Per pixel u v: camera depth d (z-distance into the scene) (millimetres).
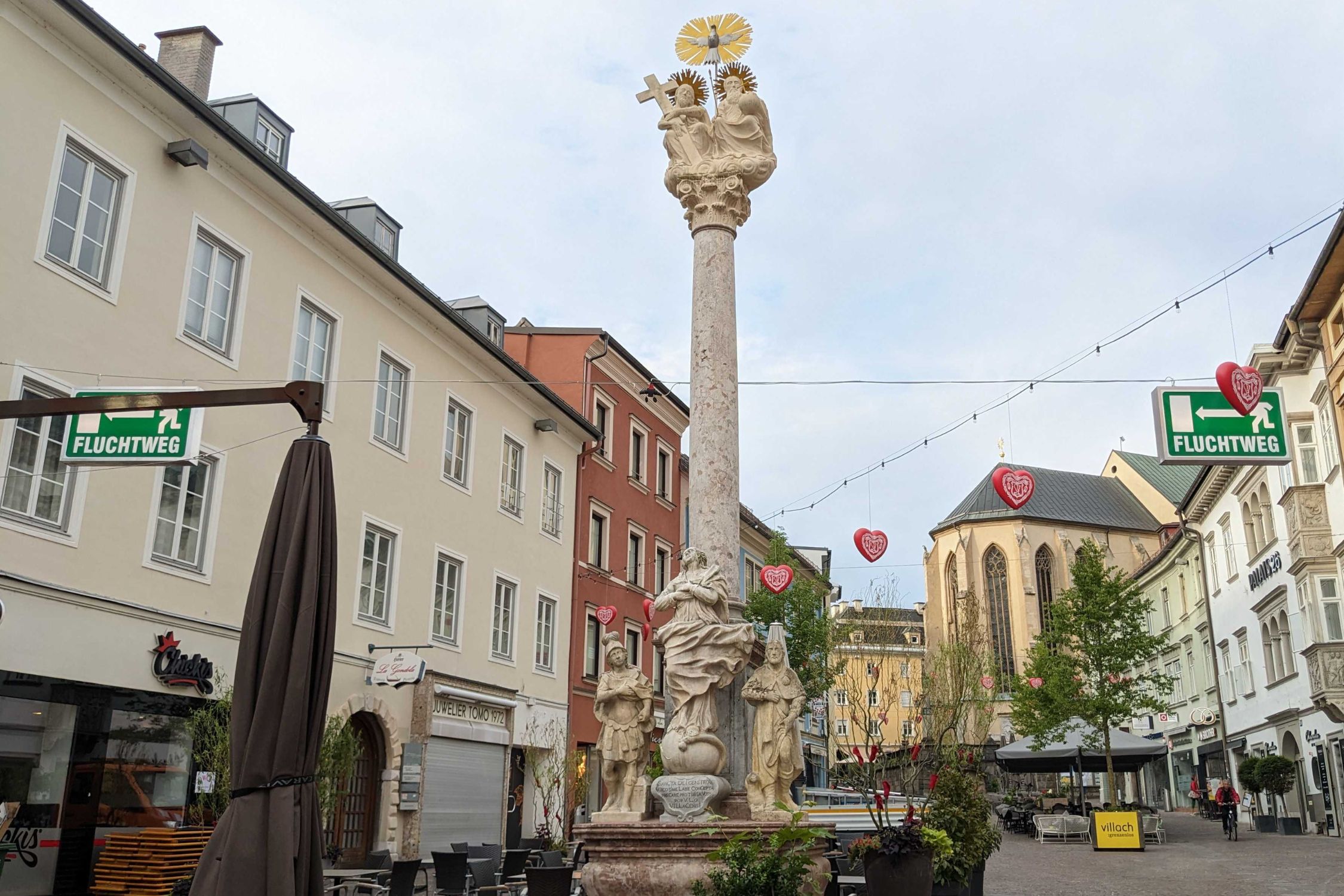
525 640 28156
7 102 14547
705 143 14641
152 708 16172
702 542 13180
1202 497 43031
